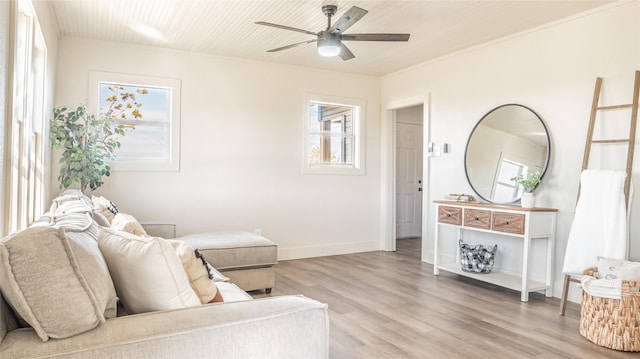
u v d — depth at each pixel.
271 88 5.42
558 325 3.09
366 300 3.66
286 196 5.53
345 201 5.99
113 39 4.49
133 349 1.14
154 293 1.42
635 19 3.36
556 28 3.92
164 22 4.00
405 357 2.51
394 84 5.98
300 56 5.14
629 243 3.33
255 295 3.78
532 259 4.11
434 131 5.27
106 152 4.59
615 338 2.63
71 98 4.40
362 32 4.23
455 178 4.96
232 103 5.18
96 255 1.32
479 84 4.67
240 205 5.23
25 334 1.12
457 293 3.91
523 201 3.85
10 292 1.06
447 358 2.50
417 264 5.22
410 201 7.63
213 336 1.25
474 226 4.20
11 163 1.73
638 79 3.28
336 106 6.04
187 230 4.94
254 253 3.77
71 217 1.77
